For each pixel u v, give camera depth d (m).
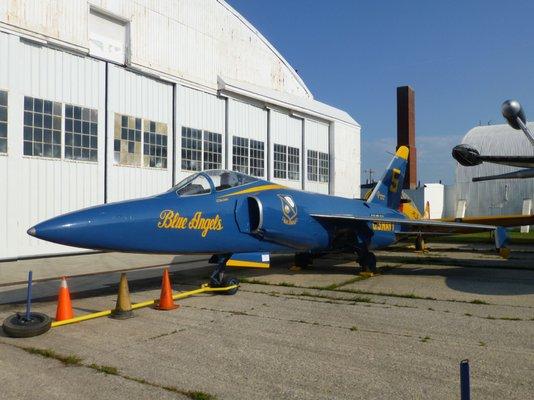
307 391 4.27
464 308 7.81
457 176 42.22
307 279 11.06
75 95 16.62
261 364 4.98
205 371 4.77
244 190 9.72
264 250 10.11
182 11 20.88
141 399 4.08
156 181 19.70
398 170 17.38
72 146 16.48
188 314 7.34
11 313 7.47
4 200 14.49
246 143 24.62
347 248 12.11
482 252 17.97
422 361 5.09
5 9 14.48
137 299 8.58
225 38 23.61
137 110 18.94
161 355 5.29
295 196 11.06
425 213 24.97
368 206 14.62
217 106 22.89
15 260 14.78
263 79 27.14
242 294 9.09
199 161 21.73
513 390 4.29
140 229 7.71
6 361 5.07
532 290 9.49
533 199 38.12
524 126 12.45
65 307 6.80
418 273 12.12
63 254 16.28
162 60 19.83
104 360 5.11
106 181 17.58
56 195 15.94
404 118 43.16
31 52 15.35
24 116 15.10
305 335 6.12
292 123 28.36
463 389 2.55
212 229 8.78
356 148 34.56
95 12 17.50
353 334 6.17
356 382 4.49
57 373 4.70
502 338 5.99
